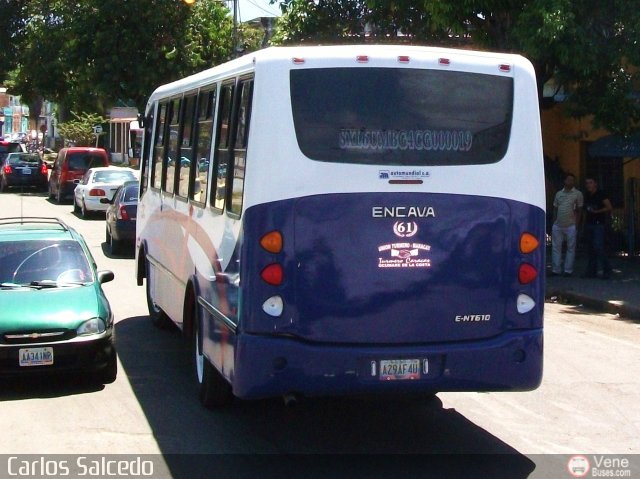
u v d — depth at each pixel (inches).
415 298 268.7
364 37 845.8
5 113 4411.9
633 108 693.9
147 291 502.0
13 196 1441.9
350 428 314.8
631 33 635.5
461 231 271.6
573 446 295.7
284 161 265.1
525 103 280.1
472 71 277.0
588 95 700.0
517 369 274.1
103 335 359.3
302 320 264.4
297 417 327.6
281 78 267.3
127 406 338.6
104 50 1349.7
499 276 274.2
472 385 271.3
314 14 853.2
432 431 311.9
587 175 875.4
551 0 616.4
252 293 264.4
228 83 308.7
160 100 456.1
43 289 376.5
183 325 369.7
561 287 631.8
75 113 2271.2
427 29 790.5
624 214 803.4
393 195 268.2
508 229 275.1
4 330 343.9
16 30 1690.5
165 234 428.5
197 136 358.6
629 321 535.5
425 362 267.9
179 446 292.0
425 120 273.0
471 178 273.0
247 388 264.4
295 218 264.5
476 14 695.7
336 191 266.1
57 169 1330.0
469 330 272.4
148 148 497.4
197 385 349.4
